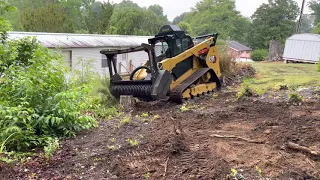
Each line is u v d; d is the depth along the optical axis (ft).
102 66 52.70
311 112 19.34
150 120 19.60
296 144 13.51
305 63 67.87
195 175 11.02
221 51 40.73
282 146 13.69
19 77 16.22
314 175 10.82
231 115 19.60
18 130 13.61
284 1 144.36
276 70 49.44
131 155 13.28
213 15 169.37
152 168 11.81
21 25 76.64
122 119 19.75
